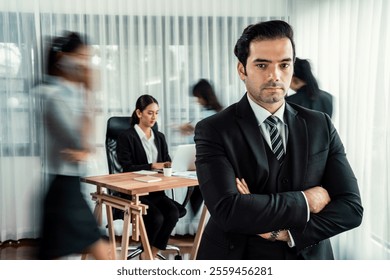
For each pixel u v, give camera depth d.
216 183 1.11
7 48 3.57
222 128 1.15
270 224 1.07
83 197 1.85
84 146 1.73
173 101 3.83
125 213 2.52
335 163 1.18
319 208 1.12
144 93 3.79
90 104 1.71
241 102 1.17
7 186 3.66
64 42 1.64
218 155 1.13
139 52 3.75
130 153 3.12
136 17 3.76
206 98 3.84
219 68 3.89
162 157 3.28
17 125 3.61
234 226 1.09
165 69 3.80
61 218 1.79
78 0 3.65
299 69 2.39
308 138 1.15
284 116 1.15
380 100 2.59
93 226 1.90
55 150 1.71
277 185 1.13
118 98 3.77
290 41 1.06
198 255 1.23
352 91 2.92
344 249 3.07
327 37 3.28
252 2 3.91
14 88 3.59
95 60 3.65
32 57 3.59
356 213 1.14
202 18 3.82
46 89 1.65
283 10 3.92
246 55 1.08
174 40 3.79
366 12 2.76
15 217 3.67
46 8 3.61
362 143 2.84
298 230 1.08
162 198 3.11
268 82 1.05
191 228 3.88
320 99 2.40
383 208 2.66
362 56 2.80
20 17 3.59
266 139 1.13
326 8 3.28
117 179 2.66
